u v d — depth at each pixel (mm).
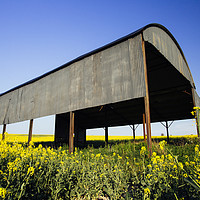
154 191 3002
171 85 14203
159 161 3707
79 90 10664
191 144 9297
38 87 14102
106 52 9742
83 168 4332
